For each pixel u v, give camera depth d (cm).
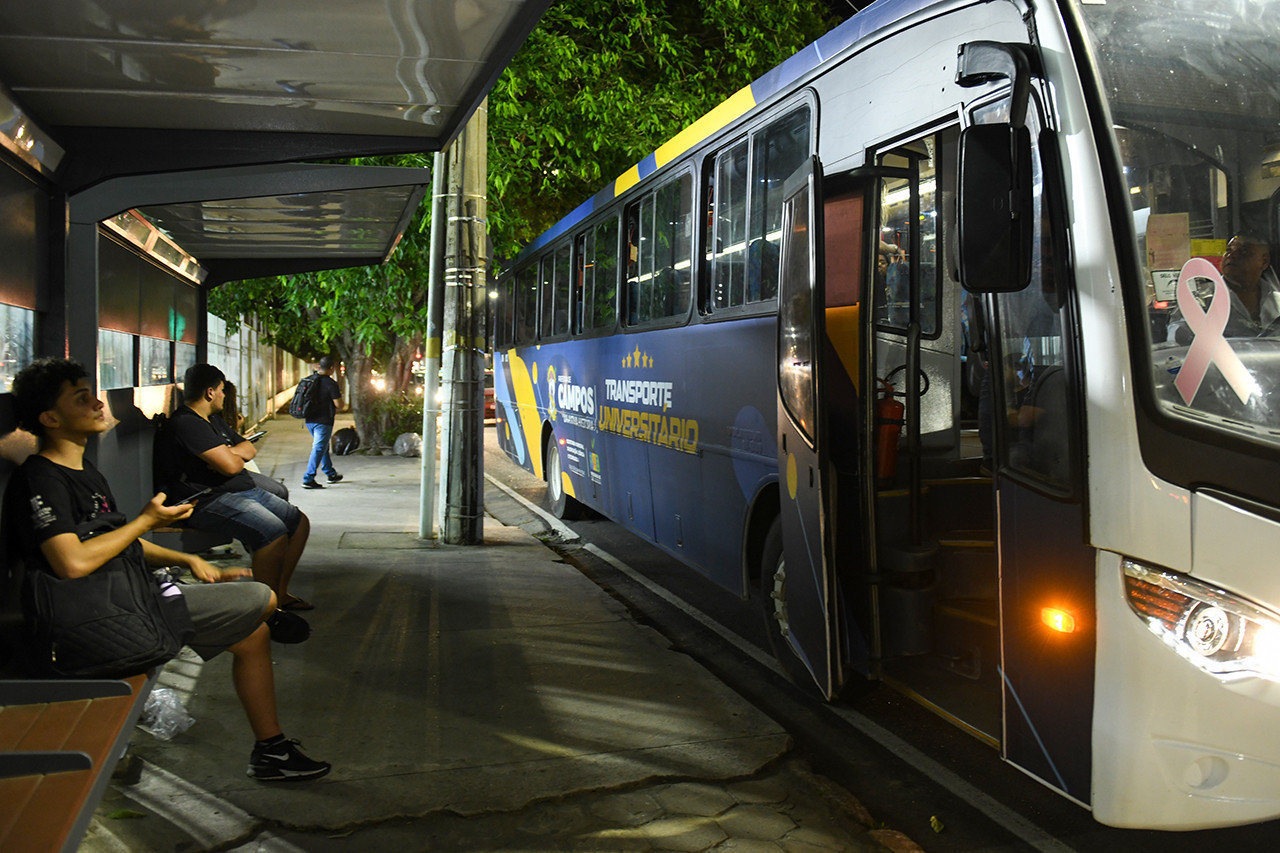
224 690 521
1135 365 324
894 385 520
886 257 522
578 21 1582
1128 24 352
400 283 1603
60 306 529
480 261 947
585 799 411
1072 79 345
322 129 576
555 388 1171
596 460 987
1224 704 307
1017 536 363
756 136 616
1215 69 348
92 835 366
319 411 1438
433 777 425
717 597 821
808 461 464
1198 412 324
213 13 416
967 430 597
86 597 358
